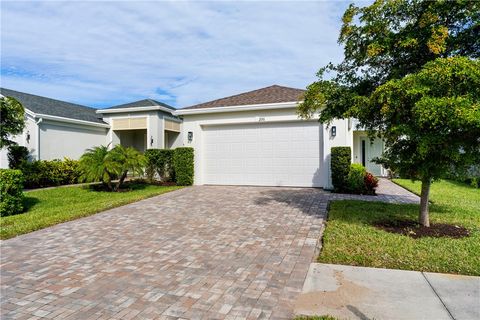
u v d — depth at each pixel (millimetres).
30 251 5152
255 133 12469
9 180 7953
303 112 6887
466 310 3066
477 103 4238
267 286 3703
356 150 18906
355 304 3215
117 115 17078
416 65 5746
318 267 4223
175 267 4355
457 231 5633
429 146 4836
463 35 5375
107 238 5820
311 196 9789
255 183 12500
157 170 14312
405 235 5418
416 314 3002
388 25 5633
